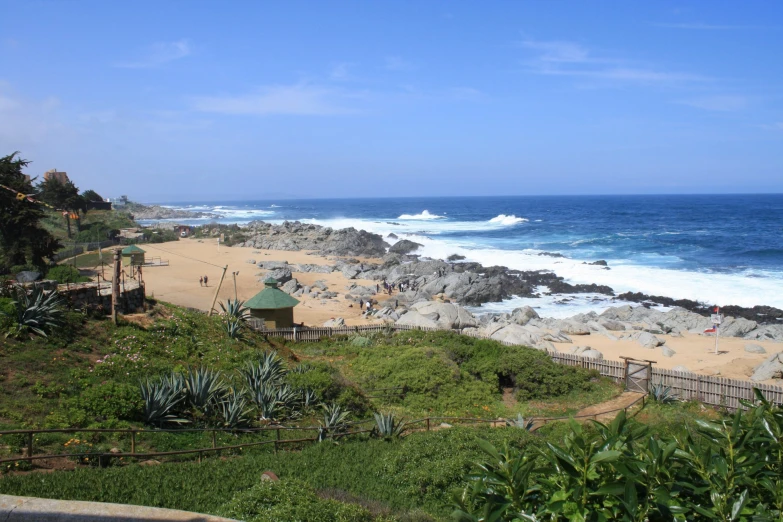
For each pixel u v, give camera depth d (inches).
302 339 1221.1
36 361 620.7
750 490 181.8
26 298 697.0
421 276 2458.2
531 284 2369.6
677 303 1967.3
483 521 174.7
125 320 823.1
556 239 3791.8
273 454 553.0
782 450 191.5
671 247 3193.9
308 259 2992.1
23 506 239.3
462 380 945.5
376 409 808.9
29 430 425.4
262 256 2955.2
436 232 4515.3
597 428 200.8
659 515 170.1
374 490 495.5
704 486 177.8
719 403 879.1
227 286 2087.8
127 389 568.7
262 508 397.4
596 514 169.5
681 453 189.5
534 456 221.0
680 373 924.6
